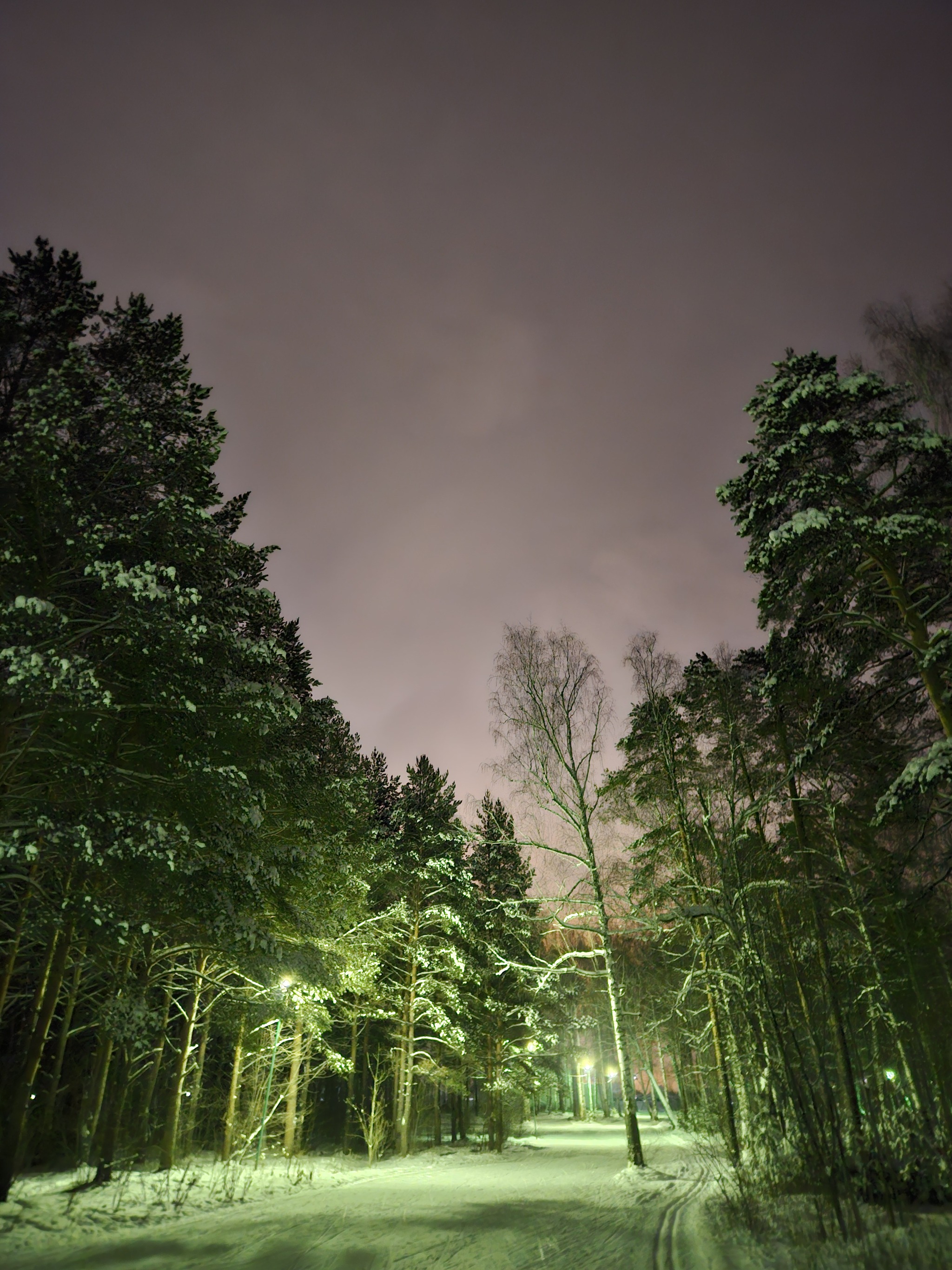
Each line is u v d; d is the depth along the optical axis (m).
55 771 14.93
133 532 15.76
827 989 15.75
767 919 18.08
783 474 17.41
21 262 17.28
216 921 16.16
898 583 17.23
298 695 29.28
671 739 22.34
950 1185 11.95
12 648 12.63
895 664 19.02
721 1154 23.19
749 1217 11.34
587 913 25.03
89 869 14.38
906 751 19.62
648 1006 28.52
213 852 16.69
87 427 16.36
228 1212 15.24
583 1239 12.06
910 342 18.00
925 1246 8.84
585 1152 32.91
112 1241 11.91
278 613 23.41
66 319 17.02
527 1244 11.68
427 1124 42.88
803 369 17.78
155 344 18.34
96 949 17.45
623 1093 22.86
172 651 15.25
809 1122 12.17
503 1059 35.16
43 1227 12.38
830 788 20.11
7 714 13.96
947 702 15.42
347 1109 34.31
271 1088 30.34
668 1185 18.88
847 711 19.08
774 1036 14.20
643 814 24.86
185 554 17.23
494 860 38.97
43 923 15.70
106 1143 16.72
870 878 19.81
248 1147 24.00
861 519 15.46
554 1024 38.28
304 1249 11.41
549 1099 74.81
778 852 21.16
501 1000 35.81
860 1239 9.41
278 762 20.28
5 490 14.16
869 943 17.39
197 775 15.59
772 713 22.19
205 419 17.83
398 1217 14.74
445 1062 35.94
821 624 18.94
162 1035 22.27
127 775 15.04
